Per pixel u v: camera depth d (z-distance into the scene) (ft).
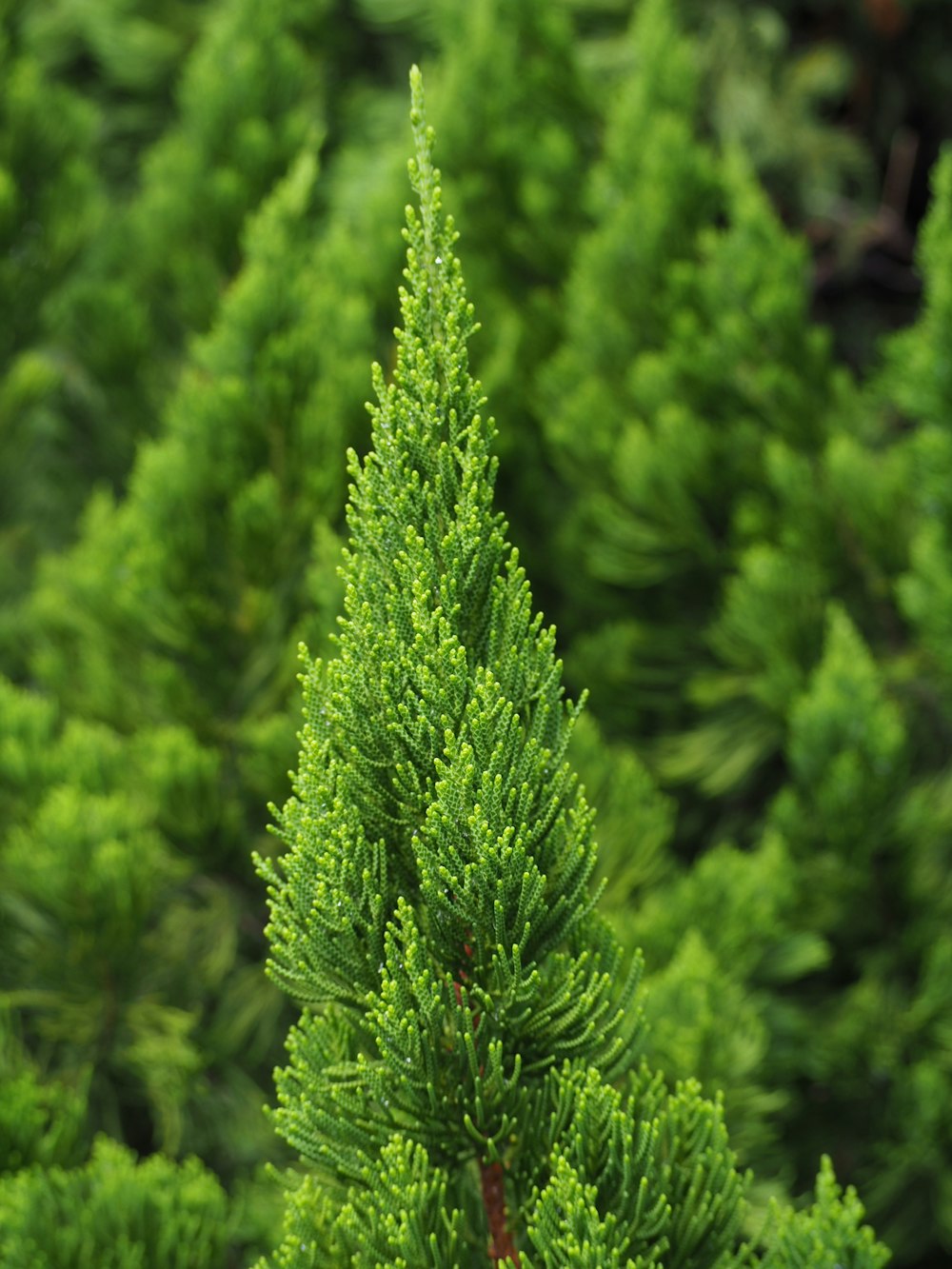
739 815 14.66
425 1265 5.41
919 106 21.25
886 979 12.61
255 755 10.82
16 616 14.57
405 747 5.35
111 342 14.17
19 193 13.88
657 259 13.50
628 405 13.80
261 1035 11.62
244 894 11.58
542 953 5.60
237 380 11.09
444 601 5.29
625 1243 5.28
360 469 5.42
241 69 14.26
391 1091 5.42
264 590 11.27
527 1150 5.72
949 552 11.50
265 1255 8.85
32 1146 8.29
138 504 11.55
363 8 19.53
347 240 13.35
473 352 13.76
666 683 13.96
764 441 13.19
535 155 14.53
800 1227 5.83
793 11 20.47
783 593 12.42
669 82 14.08
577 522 13.82
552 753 5.59
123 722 11.85
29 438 14.65
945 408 11.37
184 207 14.33
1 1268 7.22
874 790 11.76
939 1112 11.65
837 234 20.21
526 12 14.98
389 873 5.59
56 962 10.57
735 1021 9.34
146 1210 7.65
